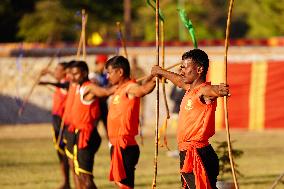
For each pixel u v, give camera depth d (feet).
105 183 83.41
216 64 154.30
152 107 167.53
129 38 286.05
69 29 316.60
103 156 109.40
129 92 59.52
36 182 85.10
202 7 410.93
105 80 92.84
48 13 311.47
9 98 173.58
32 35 309.42
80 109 65.77
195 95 48.24
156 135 51.49
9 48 176.24
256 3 369.50
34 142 129.90
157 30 52.29
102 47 165.58
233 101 154.81
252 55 169.27
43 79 172.55
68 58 171.01
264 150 117.19
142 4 384.47
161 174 90.68
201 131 48.21
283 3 362.53
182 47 168.45
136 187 80.64
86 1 331.16
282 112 152.56
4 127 162.50
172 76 51.49
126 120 59.67
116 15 344.08
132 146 60.23
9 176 89.71
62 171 79.46
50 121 173.37
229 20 47.85
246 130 153.28
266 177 88.12
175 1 388.98
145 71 165.27
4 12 303.68
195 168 48.21
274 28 364.17
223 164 69.10
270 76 152.66
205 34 386.73
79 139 65.67
